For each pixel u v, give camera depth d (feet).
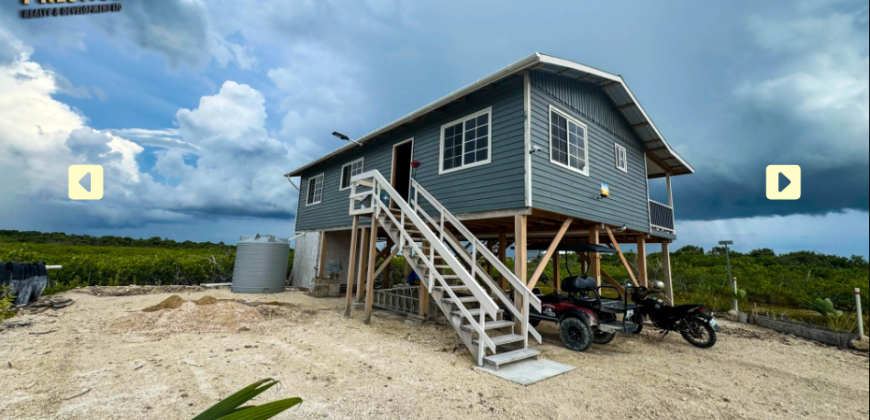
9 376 12.34
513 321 19.36
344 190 40.42
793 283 42.04
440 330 22.97
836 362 18.44
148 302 29.60
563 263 69.21
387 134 34.19
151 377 12.99
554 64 22.22
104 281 37.24
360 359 16.17
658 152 36.50
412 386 13.17
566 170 24.48
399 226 21.81
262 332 20.66
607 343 21.67
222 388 12.24
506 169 22.63
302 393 12.12
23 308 23.25
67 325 20.25
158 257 43.37
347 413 10.77
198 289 40.14
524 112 22.16
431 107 26.18
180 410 10.51
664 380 15.03
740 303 35.22
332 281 39.58
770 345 22.02
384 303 30.22
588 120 27.68
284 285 41.93
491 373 14.92
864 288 34.06
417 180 29.40
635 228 31.78
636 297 23.71
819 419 11.69
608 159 29.50
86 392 11.45
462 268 16.97
